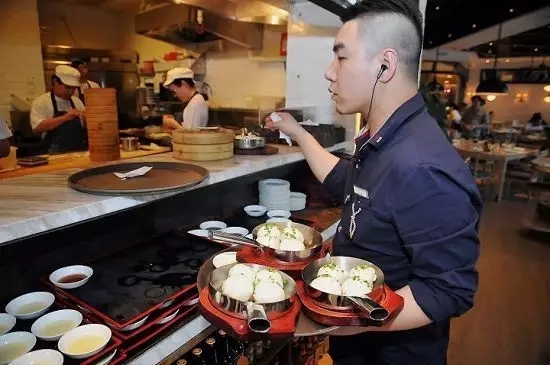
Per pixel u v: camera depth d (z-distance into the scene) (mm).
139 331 985
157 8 3496
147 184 1164
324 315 771
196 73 4113
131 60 4832
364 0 904
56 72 3186
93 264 1292
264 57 3510
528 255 3898
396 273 938
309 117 2469
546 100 11414
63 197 1062
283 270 1011
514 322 2748
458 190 789
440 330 1059
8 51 3785
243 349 1479
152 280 1188
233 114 3730
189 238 1517
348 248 1021
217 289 819
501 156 5891
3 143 1845
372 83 920
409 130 912
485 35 8312
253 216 1909
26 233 873
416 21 896
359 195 970
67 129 3059
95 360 876
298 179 2393
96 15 4906
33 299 1087
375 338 1074
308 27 2355
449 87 12219
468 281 792
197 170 1359
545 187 4914
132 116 4785
